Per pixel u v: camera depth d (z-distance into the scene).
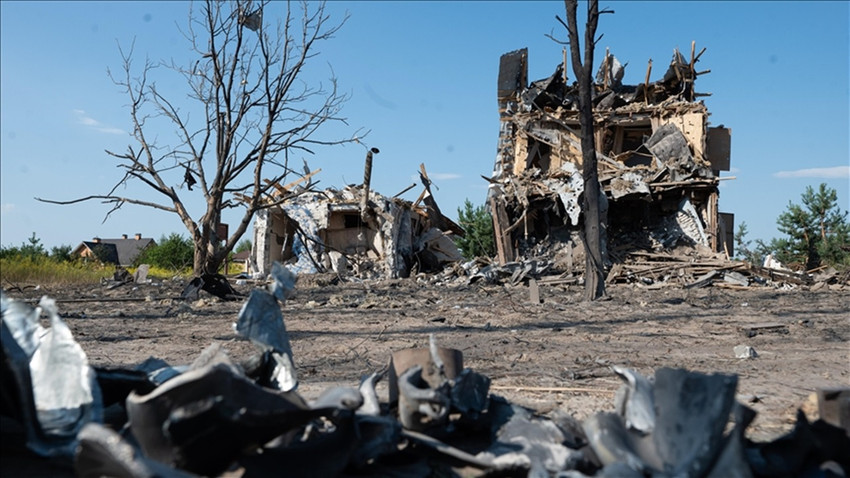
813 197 41.78
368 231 29.25
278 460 2.97
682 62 29.08
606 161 27.94
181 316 12.73
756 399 5.39
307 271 28.36
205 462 2.81
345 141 21.23
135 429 2.79
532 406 5.07
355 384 5.98
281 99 20.75
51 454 3.11
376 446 3.17
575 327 11.00
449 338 9.52
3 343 3.21
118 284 21.73
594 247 16.77
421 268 31.42
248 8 19.89
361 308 14.60
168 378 3.82
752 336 9.89
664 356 7.90
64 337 3.42
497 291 19.75
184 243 41.12
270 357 3.83
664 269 23.25
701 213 27.17
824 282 20.83
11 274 22.95
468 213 46.47
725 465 2.58
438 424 3.46
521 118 29.72
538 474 2.93
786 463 3.14
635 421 3.23
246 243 67.00
